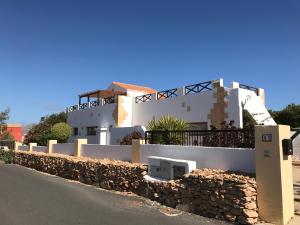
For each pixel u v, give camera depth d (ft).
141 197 41.50
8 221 29.17
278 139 28.89
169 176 39.11
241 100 60.13
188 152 41.04
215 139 39.99
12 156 100.17
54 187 48.96
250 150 33.81
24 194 42.14
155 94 80.53
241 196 29.27
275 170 28.78
